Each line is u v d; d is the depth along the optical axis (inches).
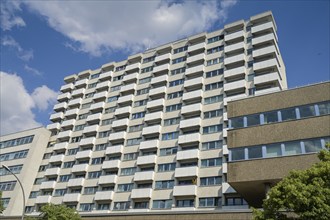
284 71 1942.7
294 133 842.2
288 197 529.7
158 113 1865.2
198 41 2108.8
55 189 1993.1
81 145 2084.2
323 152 597.6
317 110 844.0
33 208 1988.2
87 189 1849.2
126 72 2342.5
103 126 2123.5
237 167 880.9
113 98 2251.5
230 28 1983.3
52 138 2338.8
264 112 927.7
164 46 2244.1
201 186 1459.2
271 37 1734.7
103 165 1844.2
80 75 2630.4
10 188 2090.3
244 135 922.1
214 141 1574.8
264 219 565.0
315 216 493.0
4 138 2444.6
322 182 528.4
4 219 1565.0
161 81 2028.8
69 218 1139.9
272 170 821.2
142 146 1771.7
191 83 1861.5
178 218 1029.8
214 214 952.9
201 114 1718.8
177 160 1585.9
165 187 1566.2
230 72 1740.9
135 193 1596.9
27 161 2162.9
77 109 2367.1
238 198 1338.6
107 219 1211.2
